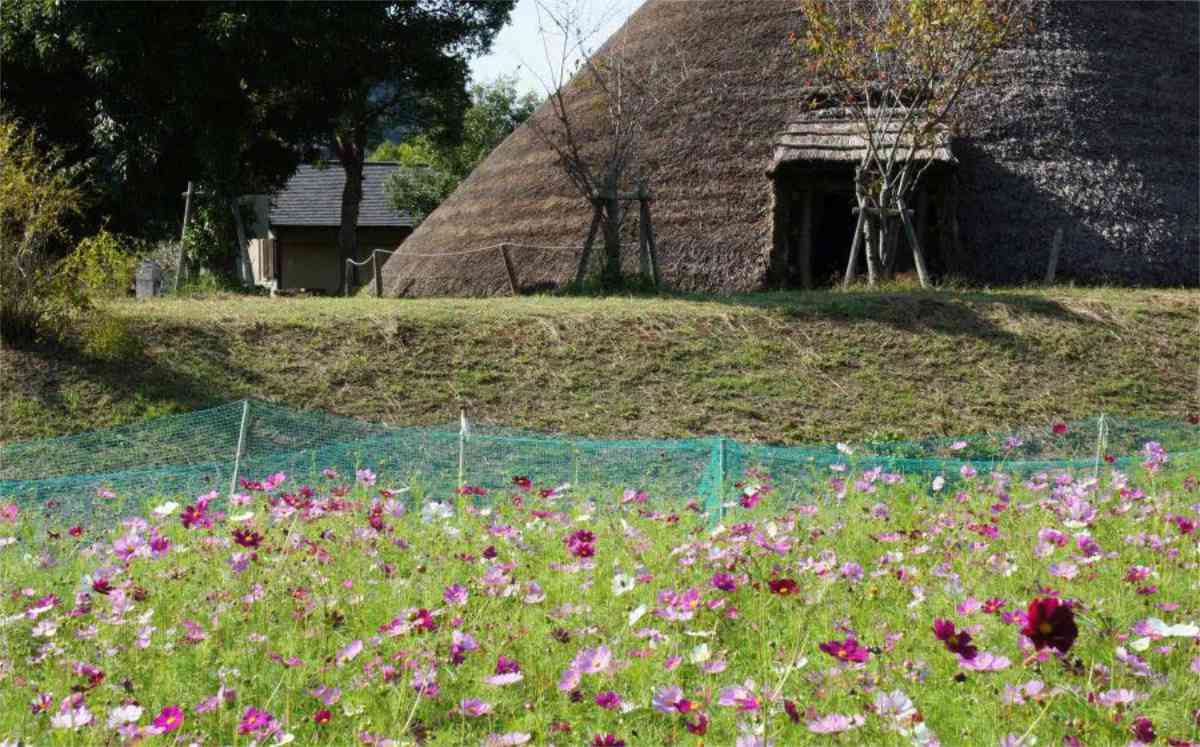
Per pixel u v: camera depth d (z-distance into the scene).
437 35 27.64
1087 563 5.25
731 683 4.25
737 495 7.79
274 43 24.88
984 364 12.66
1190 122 19.28
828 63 17.61
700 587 5.10
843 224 21.03
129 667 4.47
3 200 12.23
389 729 3.94
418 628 4.42
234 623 4.91
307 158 30.94
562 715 4.01
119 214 27.56
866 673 3.98
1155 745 3.61
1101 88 19.16
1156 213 17.94
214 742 3.88
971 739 3.74
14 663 4.50
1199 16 21.45
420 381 12.10
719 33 21.23
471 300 15.45
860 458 8.81
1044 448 10.78
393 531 6.48
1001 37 16.70
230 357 12.33
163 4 24.42
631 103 20.19
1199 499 7.46
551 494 7.40
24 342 12.27
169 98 25.83
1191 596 5.15
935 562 5.74
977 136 18.58
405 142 53.09
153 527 6.89
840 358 12.72
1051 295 14.77
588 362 12.54
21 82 27.08
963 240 17.80
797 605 4.96
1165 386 12.46
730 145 19.38
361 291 23.95
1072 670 4.04
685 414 11.47
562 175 20.61
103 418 11.15
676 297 15.66
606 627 4.79
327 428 11.01
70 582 5.58
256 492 7.59
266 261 40.75
